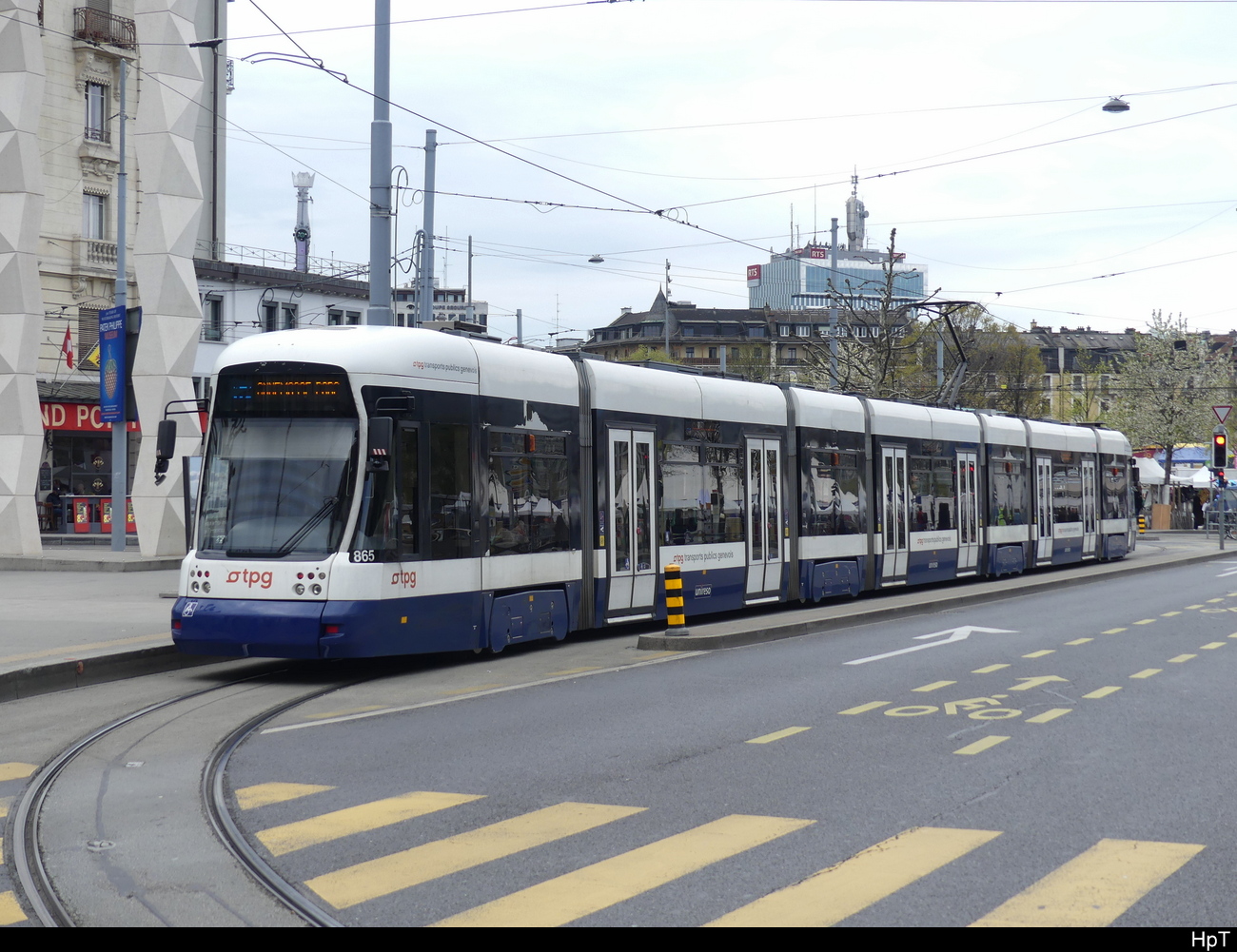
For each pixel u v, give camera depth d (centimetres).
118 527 2973
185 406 2948
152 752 947
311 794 796
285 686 1297
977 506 2789
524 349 1586
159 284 2927
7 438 2952
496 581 1466
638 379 1772
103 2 4378
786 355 12925
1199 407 7488
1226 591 2603
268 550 1310
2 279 2945
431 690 1243
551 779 829
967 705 1123
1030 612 2117
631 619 1723
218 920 552
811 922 541
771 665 1407
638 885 595
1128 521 3738
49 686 1268
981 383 7038
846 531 2283
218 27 5812
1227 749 920
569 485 1623
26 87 2934
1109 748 927
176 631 1325
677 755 902
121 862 650
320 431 1327
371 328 1391
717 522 1916
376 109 2011
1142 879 600
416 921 547
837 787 800
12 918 562
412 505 1352
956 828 697
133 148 4453
